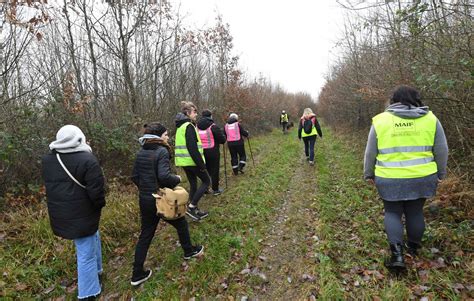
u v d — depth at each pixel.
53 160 2.54
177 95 9.31
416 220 2.70
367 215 4.07
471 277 2.56
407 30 4.52
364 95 6.32
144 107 7.96
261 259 3.35
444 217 3.47
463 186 3.84
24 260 3.44
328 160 8.38
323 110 25.42
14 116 4.78
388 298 2.43
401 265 2.57
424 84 4.07
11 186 4.80
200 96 11.53
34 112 5.06
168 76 8.41
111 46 7.28
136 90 7.61
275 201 5.19
